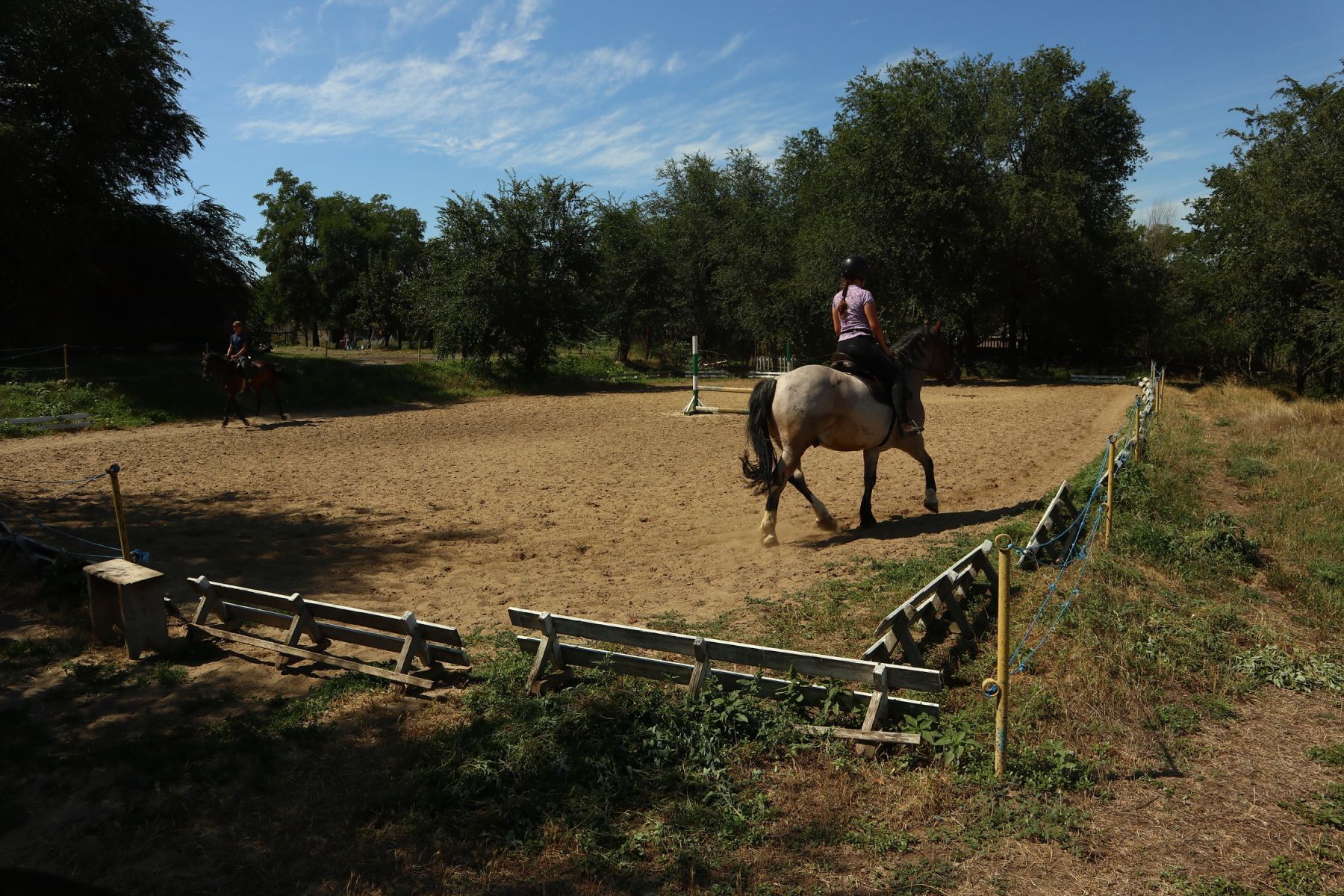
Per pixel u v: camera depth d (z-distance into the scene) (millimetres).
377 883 3365
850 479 12172
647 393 31188
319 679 5527
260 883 3400
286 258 65438
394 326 59844
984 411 21844
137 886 3387
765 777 4078
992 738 4289
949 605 5586
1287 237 24547
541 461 14719
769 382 8461
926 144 31484
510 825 3717
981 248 32375
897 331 33469
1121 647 5363
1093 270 37656
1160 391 20344
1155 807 3789
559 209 32438
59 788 4164
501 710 4703
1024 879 3287
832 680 4547
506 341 31312
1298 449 13352
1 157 21984
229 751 4488
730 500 11078
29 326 27641
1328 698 5023
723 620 6227
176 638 6227
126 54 27031
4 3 22141
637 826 3699
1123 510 8734
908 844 3516
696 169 51094
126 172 28188
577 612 6559
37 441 17828
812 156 43000
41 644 6117
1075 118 35719
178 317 31812
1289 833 3576
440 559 8383
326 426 20469
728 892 3232
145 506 11055
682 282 51125
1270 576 7227
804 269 34875
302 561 8352
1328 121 24875
